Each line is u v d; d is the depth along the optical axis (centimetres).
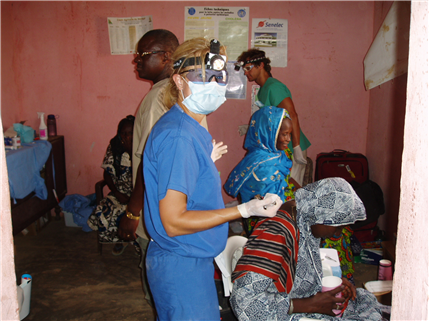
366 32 358
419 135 65
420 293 65
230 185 226
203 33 361
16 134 308
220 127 379
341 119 375
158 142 104
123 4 358
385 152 331
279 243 122
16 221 291
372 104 361
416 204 66
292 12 357
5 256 74
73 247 323
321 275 145
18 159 284
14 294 77
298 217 137
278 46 362
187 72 105
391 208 318
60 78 372
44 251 314
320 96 371
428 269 62
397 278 74
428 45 62
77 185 392
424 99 63
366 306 153
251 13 357
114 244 326
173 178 98
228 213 106
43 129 346
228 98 372
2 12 346
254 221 224
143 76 187
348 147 380
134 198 160
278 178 207
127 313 233
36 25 362
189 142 103
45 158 325
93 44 365
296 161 303
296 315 133
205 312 115
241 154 383
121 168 293
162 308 118
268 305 116
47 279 271
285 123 205
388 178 326
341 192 133
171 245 111
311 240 142
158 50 177
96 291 257
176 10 357
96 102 376
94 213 304
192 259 113
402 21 280
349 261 227
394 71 294
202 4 356
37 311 234
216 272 159
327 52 363
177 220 98
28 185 297
